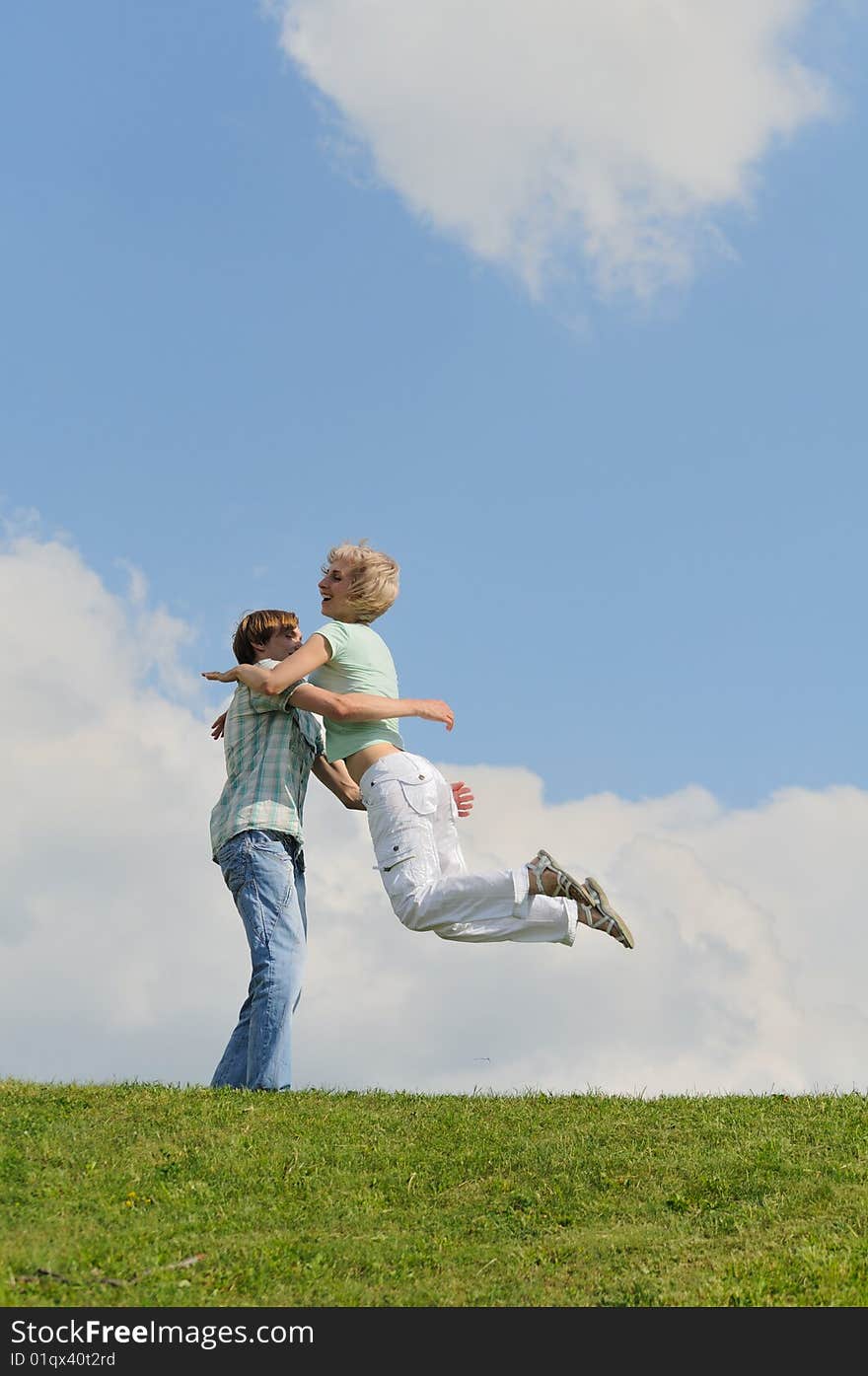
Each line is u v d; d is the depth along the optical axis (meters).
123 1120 8.00
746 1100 9.59
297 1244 6.44
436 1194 7.45
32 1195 6.67
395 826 7.89
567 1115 8.98
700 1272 6.46
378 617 8.98
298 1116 8.37
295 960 9.07
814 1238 6.89
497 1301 6.06
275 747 9.27
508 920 7.56
